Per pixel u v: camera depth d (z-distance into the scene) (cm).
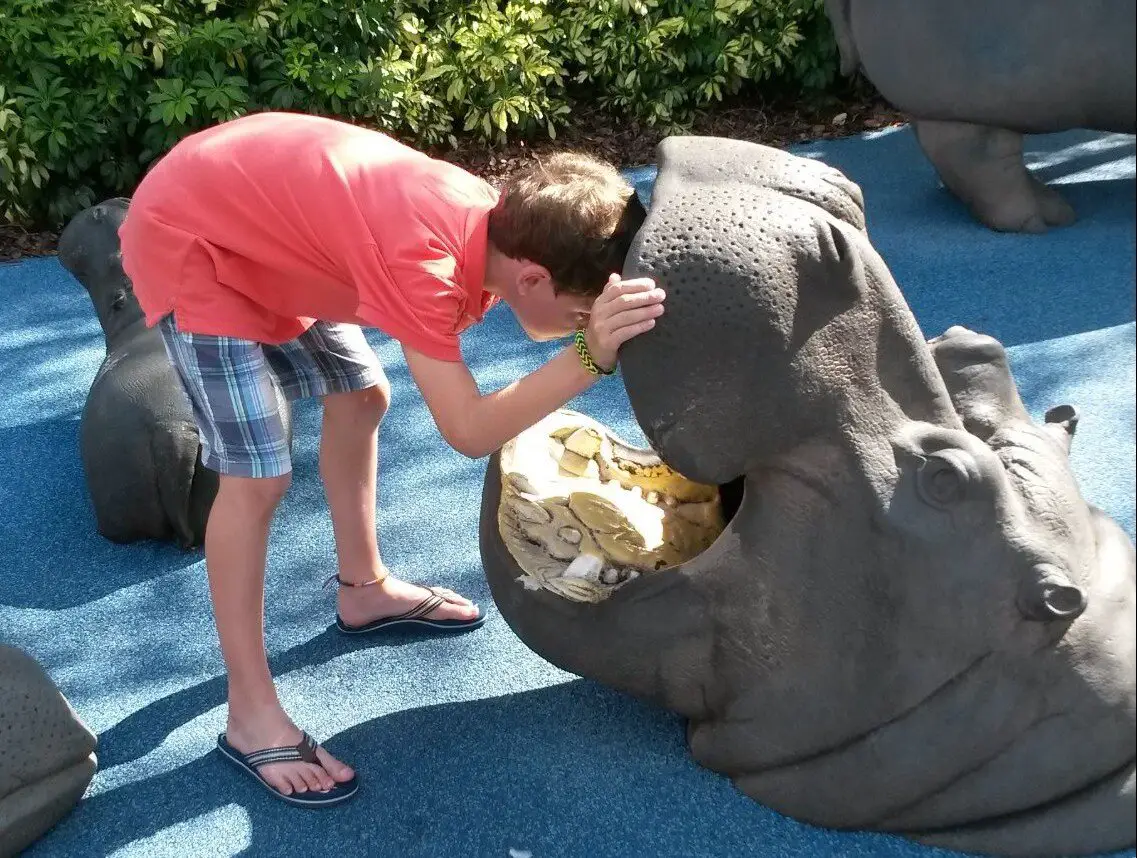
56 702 173
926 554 140
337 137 159
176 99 456
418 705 195
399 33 520
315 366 188
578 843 164
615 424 287
